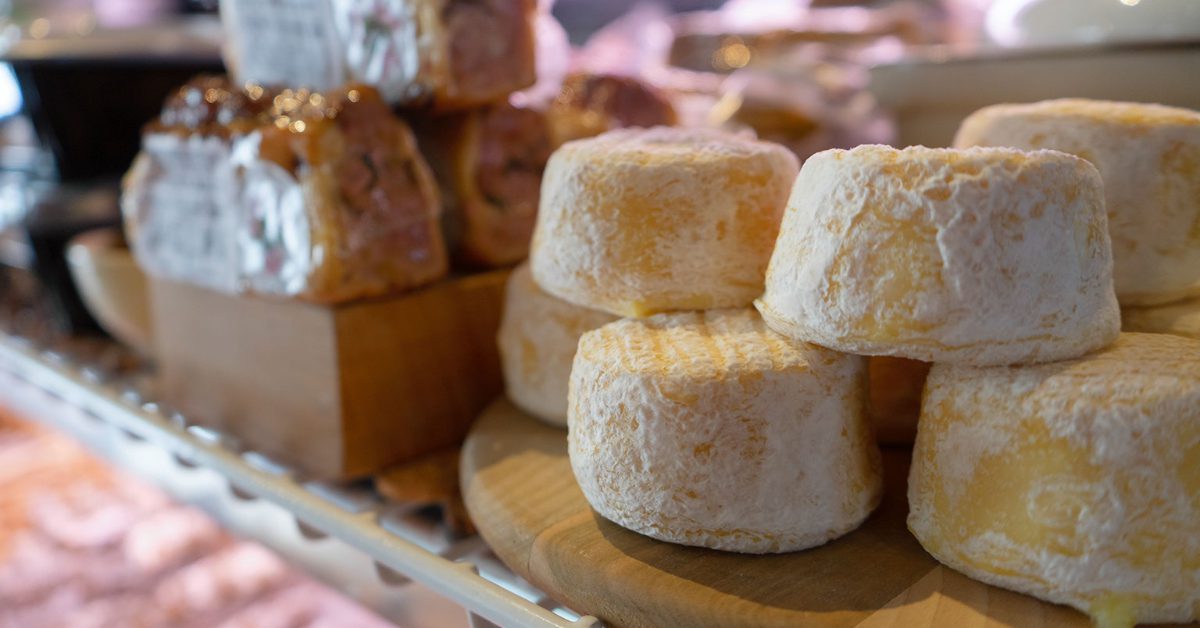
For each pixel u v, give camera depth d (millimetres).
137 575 472
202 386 468
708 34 573
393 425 417
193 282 458
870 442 330
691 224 342
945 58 439
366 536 339
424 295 421
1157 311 339
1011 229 284
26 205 576
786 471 309
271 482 374
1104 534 279
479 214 437
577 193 353
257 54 487
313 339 407
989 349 291
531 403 400
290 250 403
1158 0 397
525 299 398
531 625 294
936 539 307
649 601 300
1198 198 335
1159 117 339
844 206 297
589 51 579
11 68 565
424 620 336
